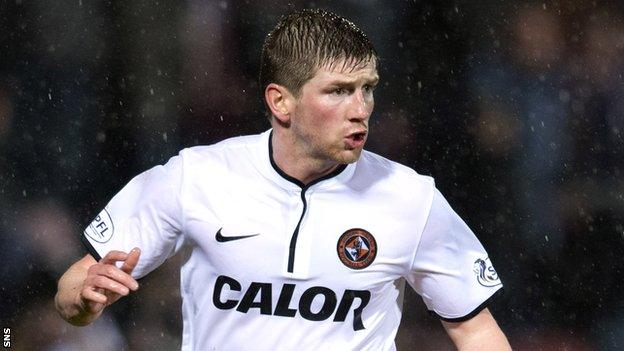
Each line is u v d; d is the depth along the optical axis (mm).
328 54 10844
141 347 26828
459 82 31188
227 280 11500
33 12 30766
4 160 29969
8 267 28453
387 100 31141
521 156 30672
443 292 11945
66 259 29078
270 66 11289
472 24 31266
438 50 31219
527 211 30219
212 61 30781
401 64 31234
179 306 27141
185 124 30656
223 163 11625
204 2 30875
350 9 31266
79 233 29641
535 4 31234
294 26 11133
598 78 30844
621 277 29406
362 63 10898
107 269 10852
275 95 11281
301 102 11070
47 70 30719
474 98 31062
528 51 31172
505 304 29438
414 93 31172
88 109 30672
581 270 29672
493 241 30156
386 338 11953
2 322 27578
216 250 11469
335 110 10961
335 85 10883
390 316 11953
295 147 11305
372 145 30859
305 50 10961
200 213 11508
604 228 29922
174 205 11586
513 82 31062
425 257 11766
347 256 11398
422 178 11812
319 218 11430
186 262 11875
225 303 11555
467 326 12117
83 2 30844
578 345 28781
